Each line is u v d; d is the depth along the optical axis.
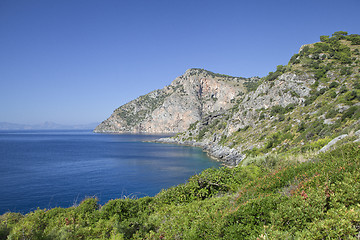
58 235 7.61
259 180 11.20
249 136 75.12
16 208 30.36
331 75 73.06
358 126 22.86
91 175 51.59
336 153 11.99
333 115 47.62
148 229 8.63
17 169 59.28
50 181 45.47
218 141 101.00
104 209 10.19
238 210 6.70
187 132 158.38
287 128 58.56
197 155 89.38
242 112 94.31
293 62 92.88
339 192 6.03
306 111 61.34
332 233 4.55
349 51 88.38
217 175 13.84
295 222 5.48
